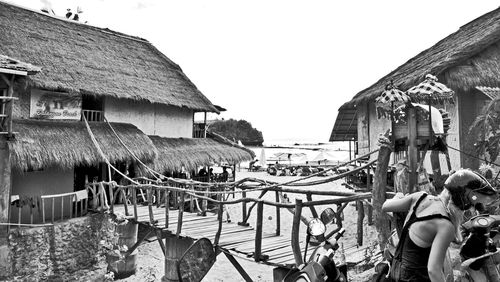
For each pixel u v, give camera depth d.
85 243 13.49
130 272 13.85
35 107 14.99
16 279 11.75
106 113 17.48
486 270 3.49
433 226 2.99
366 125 14.88
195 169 18.84
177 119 21.28
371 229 9.73
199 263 7.65
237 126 86.00
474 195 2.99
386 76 15.86
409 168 5.07
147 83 19.80
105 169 17.22
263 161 46.19
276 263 7.35
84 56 18.14
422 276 3.01
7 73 11.38
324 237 3.87
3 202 11.64
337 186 28.92
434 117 5.34
